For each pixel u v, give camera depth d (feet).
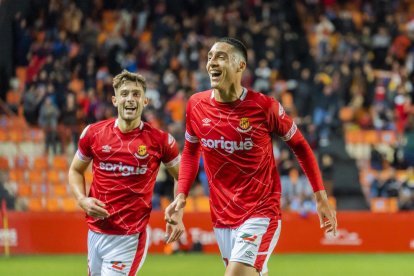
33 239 66.64
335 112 81.61
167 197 71.67
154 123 77.61
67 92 80.89
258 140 25.88
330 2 101.86
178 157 28.58
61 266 57.72
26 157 76.59
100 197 27.81
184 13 97.30
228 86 25.62
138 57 89.61
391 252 69.31
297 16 98.07
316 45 96.17
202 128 26.27
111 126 27.94
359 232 69.41
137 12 97.19
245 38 91.50
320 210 26.48
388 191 74.69
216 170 26.43
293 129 26.27
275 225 26.14
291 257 65.57
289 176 70.64
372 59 95.09
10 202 73.46
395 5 102.63
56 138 76.38
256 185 26.08
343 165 75.36
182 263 59.72
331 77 87.71
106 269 27.61
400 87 87.51
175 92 83.51
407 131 80.69
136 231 27.71
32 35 90.02
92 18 96.32
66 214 67.05
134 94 27.40
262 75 85.76
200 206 70.95
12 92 86.69
